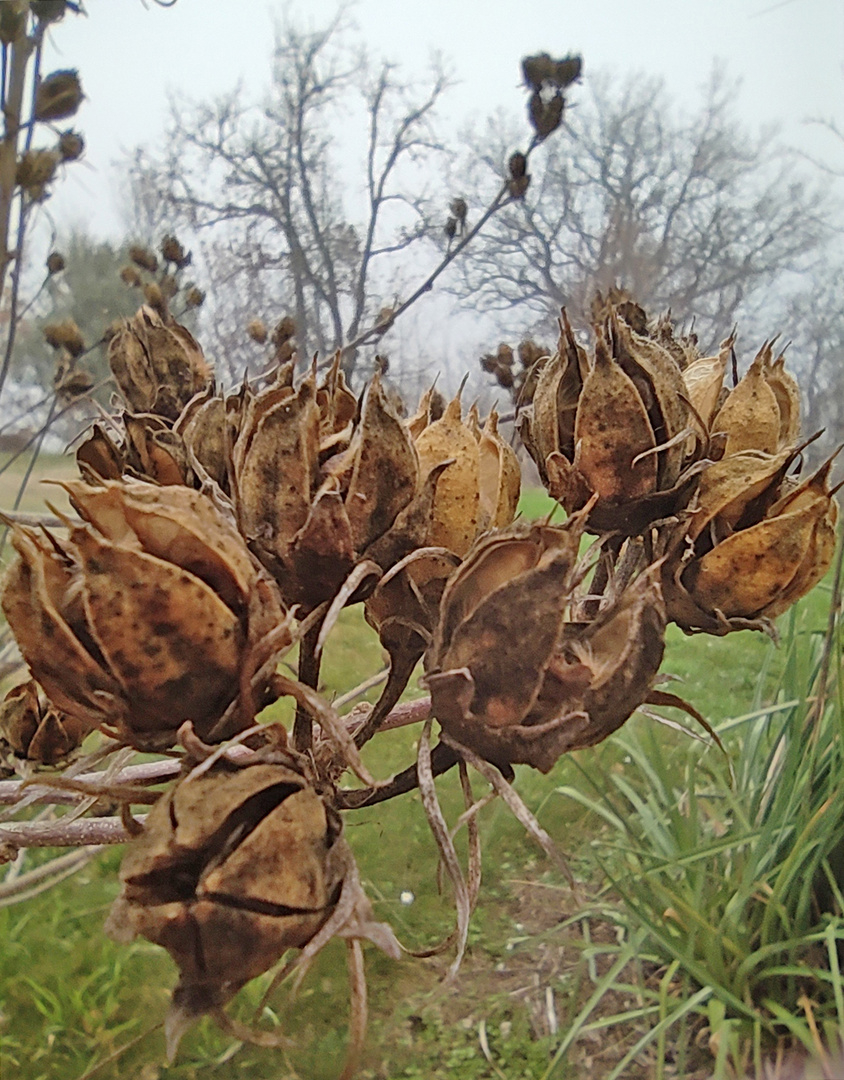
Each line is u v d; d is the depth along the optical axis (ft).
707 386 0.40
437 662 0.29
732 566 0.36
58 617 0.26
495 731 0.28
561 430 0.36
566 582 0.27
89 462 0.36
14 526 0.26
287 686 0.26
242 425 0.32
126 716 0.27
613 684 0.27
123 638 0.25
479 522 0.35
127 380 0.51
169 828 0.24
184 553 0.26
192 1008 0.24
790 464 0.35
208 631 0.25
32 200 0.65
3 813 0.35
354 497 0.30
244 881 0.23
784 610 0.37
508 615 0.27
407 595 0.34
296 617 0.31
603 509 0.36
